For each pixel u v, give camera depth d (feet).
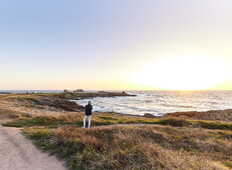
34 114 69.77
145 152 23.18
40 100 150.71
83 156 21.94
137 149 24.48
